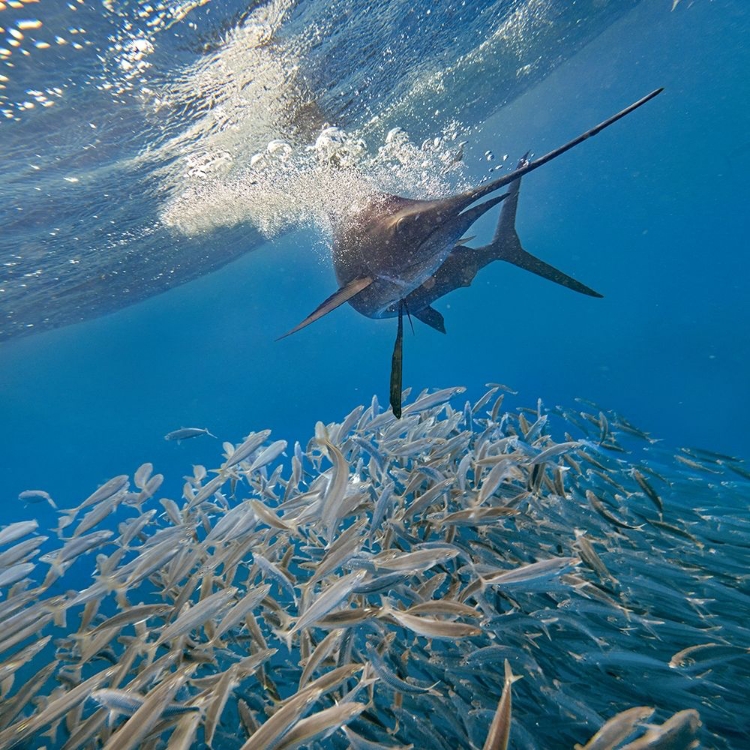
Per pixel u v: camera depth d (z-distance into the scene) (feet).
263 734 6.21
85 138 20.70
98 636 10.23
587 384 75.77
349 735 8.00
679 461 17.29
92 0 14.85
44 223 29.53
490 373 100.48
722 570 12.50
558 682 10.32
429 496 11.58
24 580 13.38
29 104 17.93
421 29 25.76
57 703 8.32
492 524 12.01
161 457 103.60
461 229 12.72
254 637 10.12
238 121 23.57
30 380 114.11
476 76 37.24
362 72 25.27
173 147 24.41
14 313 47.42
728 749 9.02
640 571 11.79
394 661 10.19
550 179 157.07
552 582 8.83
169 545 11.16
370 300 16.17
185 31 17.31
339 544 9.89
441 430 14.80
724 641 10.22
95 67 17.04
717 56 105.50
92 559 38.42
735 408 54.80
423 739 9.34
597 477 16.60
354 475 13.42
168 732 10.19
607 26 58.59
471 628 7.18
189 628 8.59
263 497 15.85
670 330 84.79
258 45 19.25
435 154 36.04
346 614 8.18
